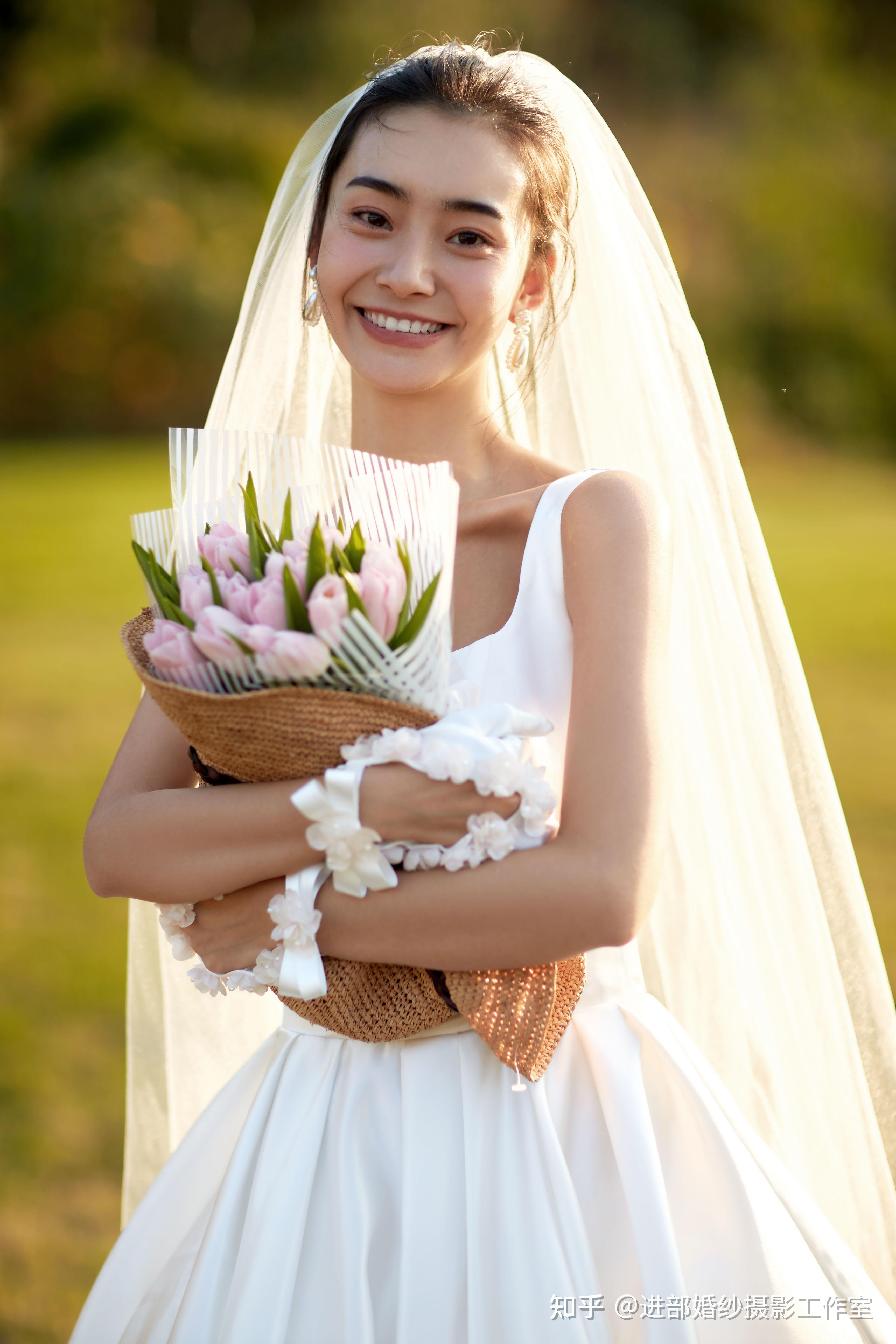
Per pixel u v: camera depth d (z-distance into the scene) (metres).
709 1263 1.41
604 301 1.80
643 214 1.83
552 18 21.89
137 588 9.84
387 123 1.52
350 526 1.36
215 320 17.55
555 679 1.48
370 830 1.26
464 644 1.52
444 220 1.52
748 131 21.48
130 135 19.00
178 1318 1.43
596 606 1.39
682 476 1.76
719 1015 1.75
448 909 1.28
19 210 17.75
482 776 1.25
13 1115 3.32
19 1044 3.68
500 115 1.54
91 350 17.39
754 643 1.77
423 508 1.32
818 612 9.41
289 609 1.23
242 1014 1.98
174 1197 1.60
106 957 4.25
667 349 1.80
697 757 1.73
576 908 1.25
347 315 1.59
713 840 1.73
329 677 1.26
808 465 16.66
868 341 18.92
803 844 1.75
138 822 1.40
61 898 4.72
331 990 1.37
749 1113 1.74
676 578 1.74
